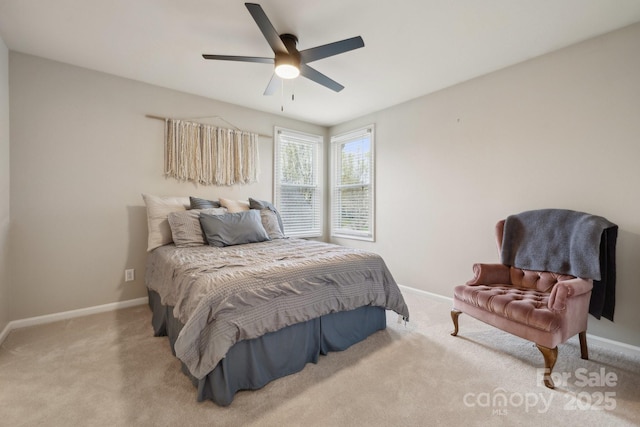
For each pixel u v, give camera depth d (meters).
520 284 2.32
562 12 1.91
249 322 1.60
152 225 2.76
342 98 3.43
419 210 3.40
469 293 2.18
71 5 1.86
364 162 4.12
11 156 2.38
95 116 2.75
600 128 2.17
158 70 2.75
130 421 1.40
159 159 3.10
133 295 2.96
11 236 2.38
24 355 1.98
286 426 1.38
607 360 1.96
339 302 2.04
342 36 2.19
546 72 2.43
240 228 2.81
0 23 2.04
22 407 1.48
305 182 4.43
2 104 2.23
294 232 4.29
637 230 2.03
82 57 2.52
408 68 2.70
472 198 2.91
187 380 1.71
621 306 2.08
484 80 2.81
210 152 3.40
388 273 2.42
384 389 1.66
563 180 2.35
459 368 1.87
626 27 2.05
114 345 2.13
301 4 1.84
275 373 1.75
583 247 1.98
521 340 2.26
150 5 1.86
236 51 2.43
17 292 2.42
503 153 2.69
